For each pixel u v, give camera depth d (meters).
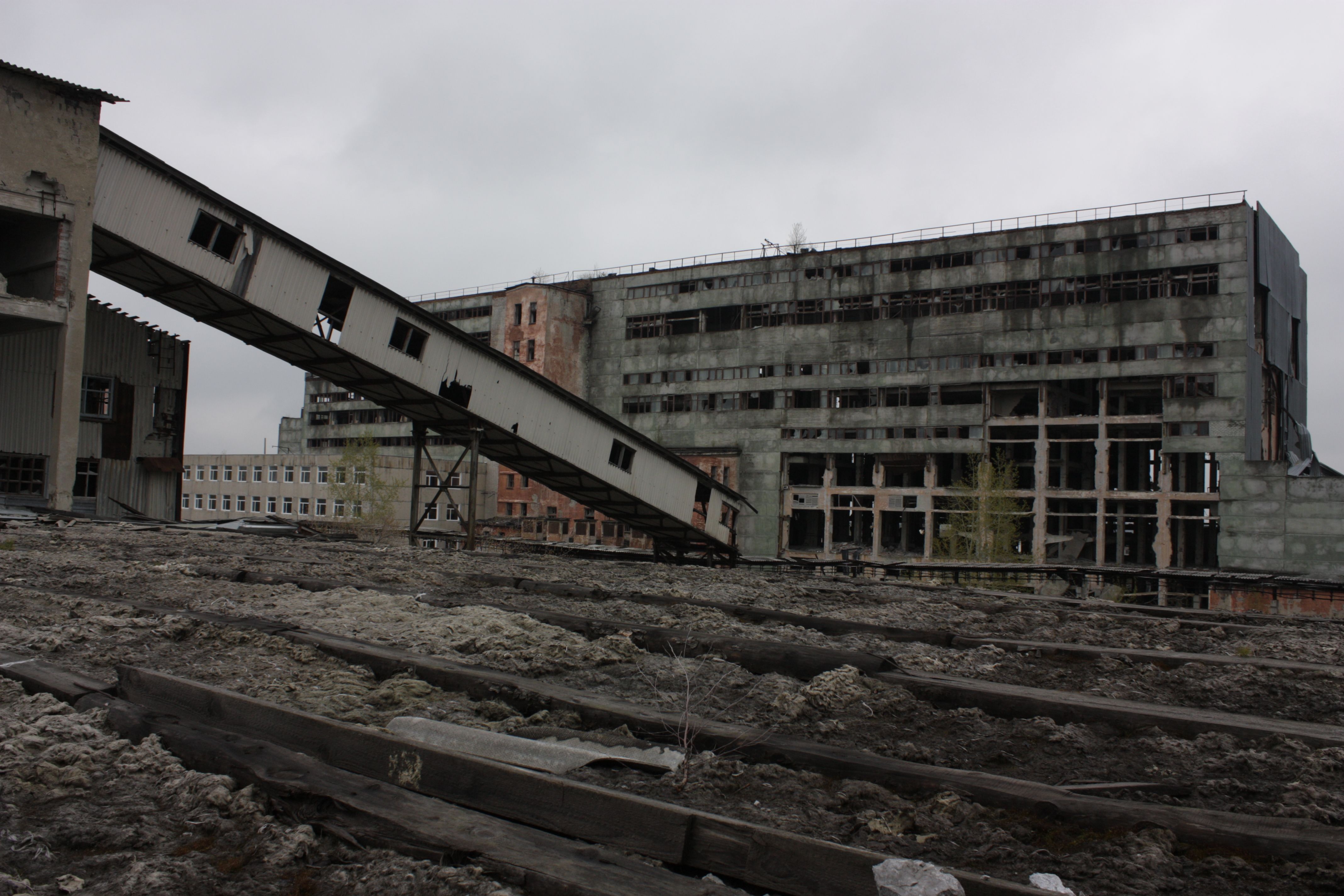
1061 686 8.18
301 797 4.28
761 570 25.11
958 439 62.69
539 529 77.12
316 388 103.06
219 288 24.02
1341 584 25.33
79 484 36.16
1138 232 57.97
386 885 3.52
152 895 3.46
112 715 5.46
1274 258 60.62
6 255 26.03
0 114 22.84
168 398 39.25
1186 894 3.81
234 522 34.50
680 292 75.50
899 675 7.63
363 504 79.12
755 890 3.76
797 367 69.38
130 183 24.09
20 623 8.80
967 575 33.75
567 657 8.31
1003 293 62.06
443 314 91.19
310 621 9.47
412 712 6.29
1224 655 10.30
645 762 5.20
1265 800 4.99
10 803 4.35
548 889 3.45
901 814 4.62
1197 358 55.47
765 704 7.03
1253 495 53.22
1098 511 57.66
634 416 76.69
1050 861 4.11
